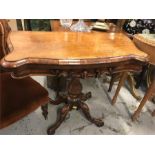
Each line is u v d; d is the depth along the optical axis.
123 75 1.60
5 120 0.96
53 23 1.66
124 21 1.77
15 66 0.81
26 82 1.20
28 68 0.90
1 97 1.04
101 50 1.04
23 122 1.50
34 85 1.19
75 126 1.51
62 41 1.13
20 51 0.92
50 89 1.94
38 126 1.48
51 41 1.11
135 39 1.45
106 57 0.95
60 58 0.88
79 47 1.05
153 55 1.34
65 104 1.55
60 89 1.88
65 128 1.48
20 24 1.93
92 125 1.54
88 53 0.98
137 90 2.10
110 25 1.78
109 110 1.73
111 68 1.04
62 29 1.49
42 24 1.99
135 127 1.57
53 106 1.71
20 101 1.05
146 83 2.08
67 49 1.00
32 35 1.18
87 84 2.10
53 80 1.86
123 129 1.53
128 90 2.07
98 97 1.89
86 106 1.51
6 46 1.12
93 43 1.15
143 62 1.05
